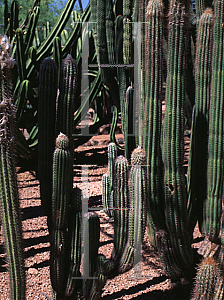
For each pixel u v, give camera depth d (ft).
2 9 64.69
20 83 19.66
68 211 6.75
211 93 7.72
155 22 7.32
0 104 4.54
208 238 8.21
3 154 4.69
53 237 6.77
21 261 5.06
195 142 8.27
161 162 8.02
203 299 6.17
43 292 8.84
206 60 7.86
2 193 4.79
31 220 13.73
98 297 7.06
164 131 7.54
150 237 9.53
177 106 7.34
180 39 7.17
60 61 17.60
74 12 27.53
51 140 7.00
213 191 7.89
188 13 7.25
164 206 8.11
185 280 8.63
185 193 7.71
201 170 8.20
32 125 23.18
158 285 9.39
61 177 6.48
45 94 6.88
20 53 19.13
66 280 7.00
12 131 4.78
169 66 7.33
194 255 8.82
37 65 21.07
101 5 12.67
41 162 7.04
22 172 20.26
